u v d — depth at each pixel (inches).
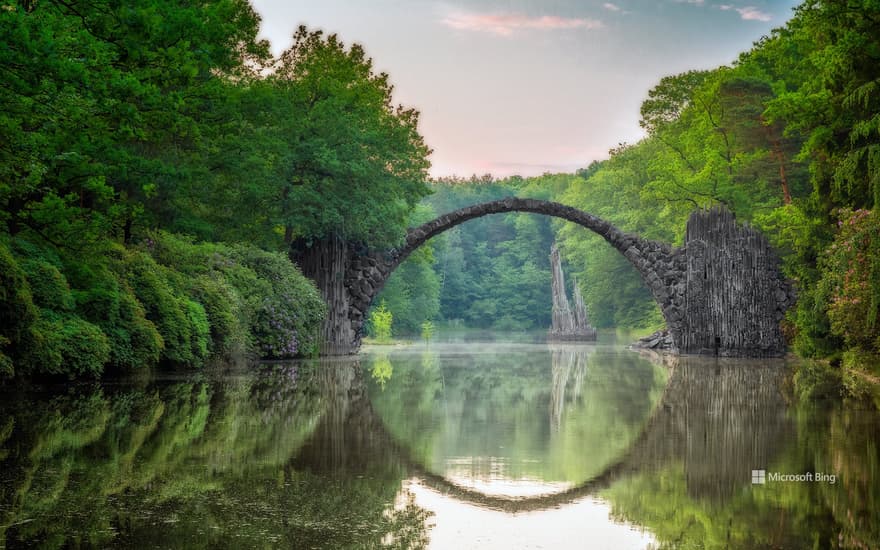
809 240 1232.2
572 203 3703.3
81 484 341.4
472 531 293.0
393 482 371.9
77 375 738.8
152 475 363.6
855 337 1021.8
